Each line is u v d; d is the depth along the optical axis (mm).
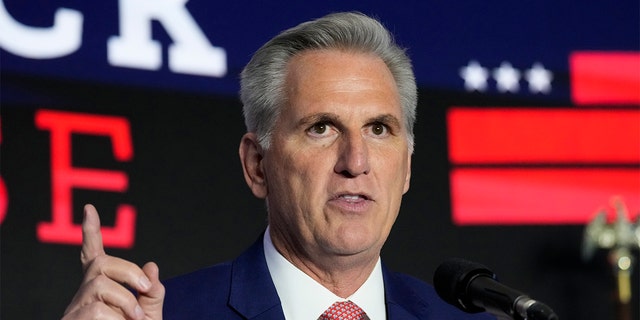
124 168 6234
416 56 6746
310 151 3385
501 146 6770
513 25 6910
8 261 5984
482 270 3029
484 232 6688
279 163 3471
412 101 3643
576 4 7000
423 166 6668
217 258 6340
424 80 6738
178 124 6367
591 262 6781
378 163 3377
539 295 6707
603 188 6836
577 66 6934
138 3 6367
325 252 3404
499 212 6719
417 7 6797
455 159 6715
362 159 3314
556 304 6715
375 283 3584
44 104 6141
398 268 6539
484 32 6863
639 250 6910
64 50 6215
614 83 6949
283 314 3508
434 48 6781
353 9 6719
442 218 6645
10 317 5957
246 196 6438
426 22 6797
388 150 3412
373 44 3523
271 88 3518
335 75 3434
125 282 2975
